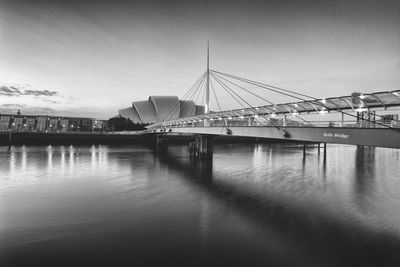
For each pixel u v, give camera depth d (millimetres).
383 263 16297
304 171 51781
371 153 97312
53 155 75000
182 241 19000
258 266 15891
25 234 19719
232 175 46969
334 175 47188
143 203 28500
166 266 15703
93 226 21578
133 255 16875
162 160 67250
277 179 43250
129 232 20453
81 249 17500
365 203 28672
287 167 57312
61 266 15414
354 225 22188
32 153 79625
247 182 40656
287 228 21531
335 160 71500
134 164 59500
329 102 31297
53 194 31984
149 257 16672
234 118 46906
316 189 35750
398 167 57906
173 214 24875
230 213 25312
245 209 26547
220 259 16594
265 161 68312
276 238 19656
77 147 106500
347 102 29094
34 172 47500
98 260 16172
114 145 121562
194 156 74875
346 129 23656
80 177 43312
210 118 54594
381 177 45156
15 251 17078
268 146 132250
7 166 53719
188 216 24359
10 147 99250
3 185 36781
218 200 29938
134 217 23922
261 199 30484
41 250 17266
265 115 42062
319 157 79938
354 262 16391
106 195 31828
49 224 21859
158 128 106000
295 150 107875
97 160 65500
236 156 81375
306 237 19812
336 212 25578
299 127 29344
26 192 32844
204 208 26812
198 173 48812
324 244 18750
